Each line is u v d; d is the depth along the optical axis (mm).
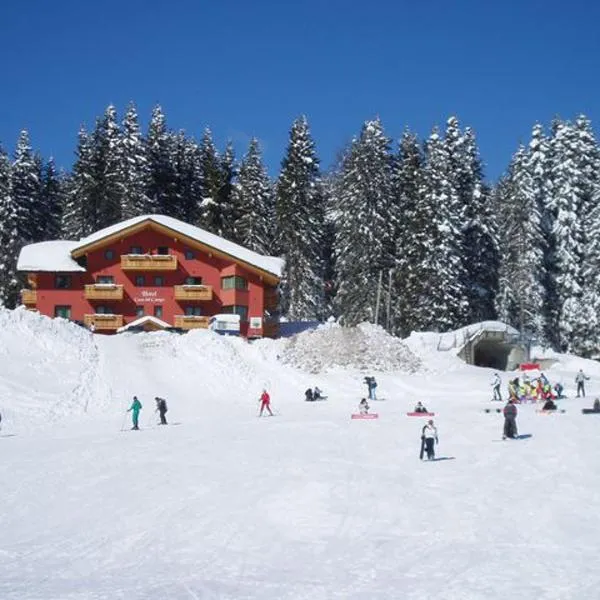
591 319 68000
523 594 12602
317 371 54000
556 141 75438
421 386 51375
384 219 76000
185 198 93688
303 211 78562
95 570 14641
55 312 69875
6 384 43062
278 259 74562
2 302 77875
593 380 57312
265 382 51062
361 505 19547
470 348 62500
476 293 72562
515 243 71500
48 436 34000
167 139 93000
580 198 73250
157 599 12641
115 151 84688
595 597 12406
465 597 12516
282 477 23141
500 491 20844
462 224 72312
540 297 69938
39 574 14398
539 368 60250
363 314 74500
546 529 16938
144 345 54781
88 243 68312
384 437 31594
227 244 72938
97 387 45625
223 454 27609
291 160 79625
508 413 30250
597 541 15930
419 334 64438
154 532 17328
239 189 84938
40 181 91562
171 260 69438
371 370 54469
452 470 24047
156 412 41844
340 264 77375
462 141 75750
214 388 48875
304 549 15844
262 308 69938
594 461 24984
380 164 77000
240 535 17016
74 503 20219
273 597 12672
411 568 14359
